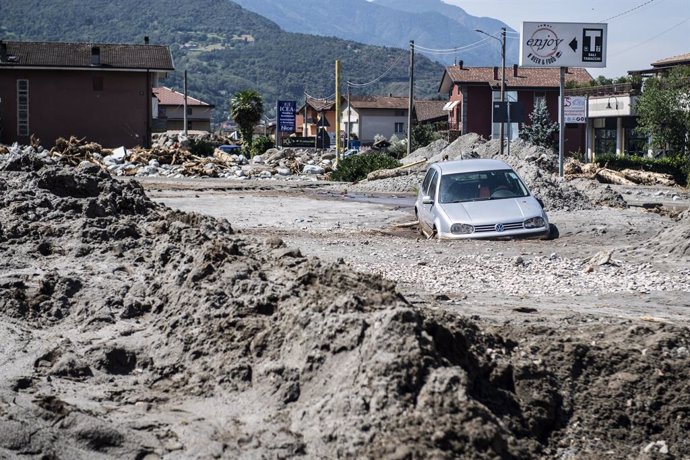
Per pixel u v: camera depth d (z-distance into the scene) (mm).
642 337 8914
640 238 19812
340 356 7207
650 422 7578
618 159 58656
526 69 93688
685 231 16625
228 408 7336
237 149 86812
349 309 7637
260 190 37844
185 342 8555
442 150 57344
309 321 7719
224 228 13734
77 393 7789
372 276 9211
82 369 8281
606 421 7531
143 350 8750
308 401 7035
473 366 7391
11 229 12852
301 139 92750
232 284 9461
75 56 71000
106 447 6688
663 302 12453
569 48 43938
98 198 14148
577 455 7121
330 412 6641
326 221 24391
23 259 11906
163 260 11336
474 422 6289
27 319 9875
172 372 8234
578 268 15406
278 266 10578
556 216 23266
